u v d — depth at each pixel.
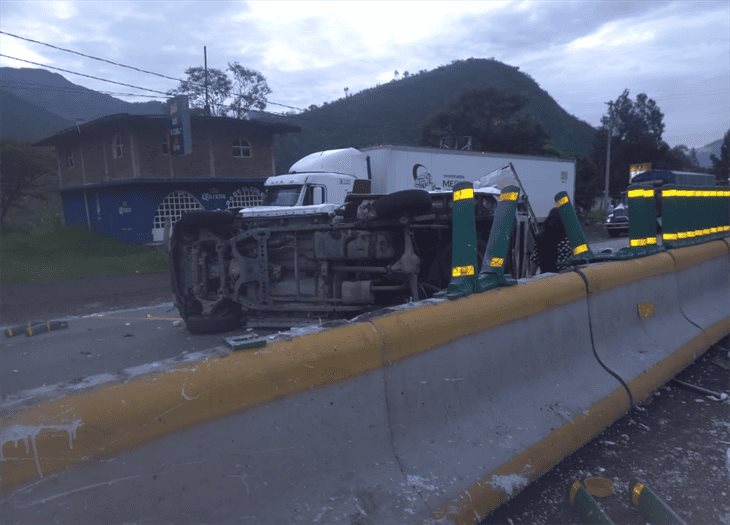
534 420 3.49
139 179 23.42
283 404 2.37
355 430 2.62
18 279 16.06
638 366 4.67
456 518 2.67
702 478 3.53
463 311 3.28
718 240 7.48
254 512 2.19
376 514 2.49
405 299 7.31
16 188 31.03
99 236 24.28
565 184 27.14
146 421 1.96
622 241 25.70
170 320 9.84
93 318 10.55
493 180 8.97
